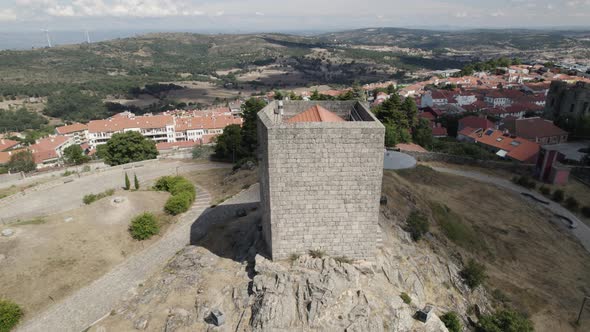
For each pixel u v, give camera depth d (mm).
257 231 35312
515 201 60219
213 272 33188
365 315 25766
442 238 42188
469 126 108062
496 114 132125
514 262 44375
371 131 25797
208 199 58781
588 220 57750
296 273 27188
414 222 40844
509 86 177500
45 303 35250
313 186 26891
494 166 74688
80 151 104562
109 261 41406
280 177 26469
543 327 35312
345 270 27516
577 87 108375
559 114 113875
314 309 25359
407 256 34844
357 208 27828
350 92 103750
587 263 47281
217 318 26594
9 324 32375
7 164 97438
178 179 61188
